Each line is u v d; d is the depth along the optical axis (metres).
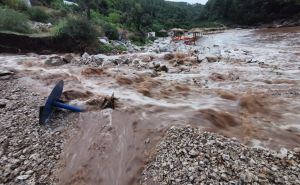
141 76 11.69
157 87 10.22
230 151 5.21
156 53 20.09
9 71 11.01
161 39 48.31
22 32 17.86
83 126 6.55
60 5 35.38
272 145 5.80
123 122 6.66
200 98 9.02
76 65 13.81
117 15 43.94
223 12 95.31
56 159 5.47
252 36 42.38
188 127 6.14
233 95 9.32
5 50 16.25
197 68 14.64
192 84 10.94
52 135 6.22
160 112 7.41
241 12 83.31
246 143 5.80
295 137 6.30
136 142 5.82
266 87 10.76
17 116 7.03
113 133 6.19
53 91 7.10
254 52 21.77
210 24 90.88
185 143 5.46
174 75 12.66
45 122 6.72
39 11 24.88
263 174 4.62
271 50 22.53
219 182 4.39
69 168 5.23
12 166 5.27
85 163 5.34
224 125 6.75
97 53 19.66
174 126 6.23
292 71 13.52
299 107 8.38
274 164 4.97
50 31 19.39
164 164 4.95
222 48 26.47
